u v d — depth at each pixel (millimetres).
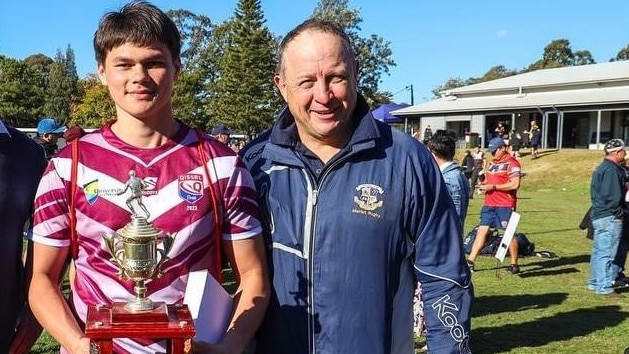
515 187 8609
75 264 1958
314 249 2088
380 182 2105
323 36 2059
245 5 46375
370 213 2080
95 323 1633
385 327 2105
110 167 1920
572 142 36531
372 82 57750
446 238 2174
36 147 2363
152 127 1968
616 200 7684
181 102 48938
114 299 1878
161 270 1849
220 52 61344
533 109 34969
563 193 24250
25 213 2270
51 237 1927
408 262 2205
